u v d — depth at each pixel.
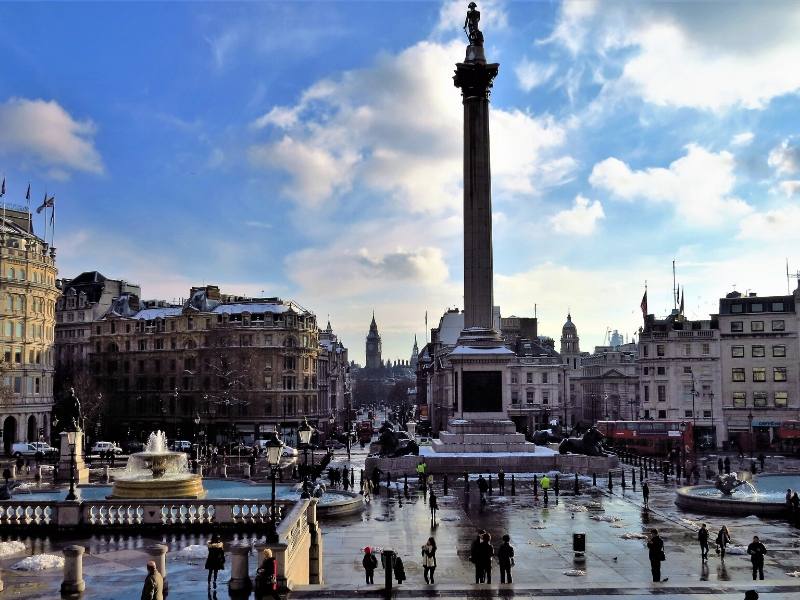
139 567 30.62
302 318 138.62
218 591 27.16
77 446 65.06
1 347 106.31
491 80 87.56
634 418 168.00
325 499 54.16
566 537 43.19
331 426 162.12
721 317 123.44
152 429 137.12
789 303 120.56
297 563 30.09
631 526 46.78
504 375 82.94
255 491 58.34
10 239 110.25
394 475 73.81
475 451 80.25
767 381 120.81
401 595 27.61
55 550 33.91
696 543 41.53
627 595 27.69
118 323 144.75
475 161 86.31
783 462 95.00
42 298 115.06
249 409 131.50
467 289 86.06
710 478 72.75
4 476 66.44
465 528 46.00
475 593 27.92
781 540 42.59
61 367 150.38
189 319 137.62
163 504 38.41
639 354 127.75
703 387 122.88
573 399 193.88
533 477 71.06
